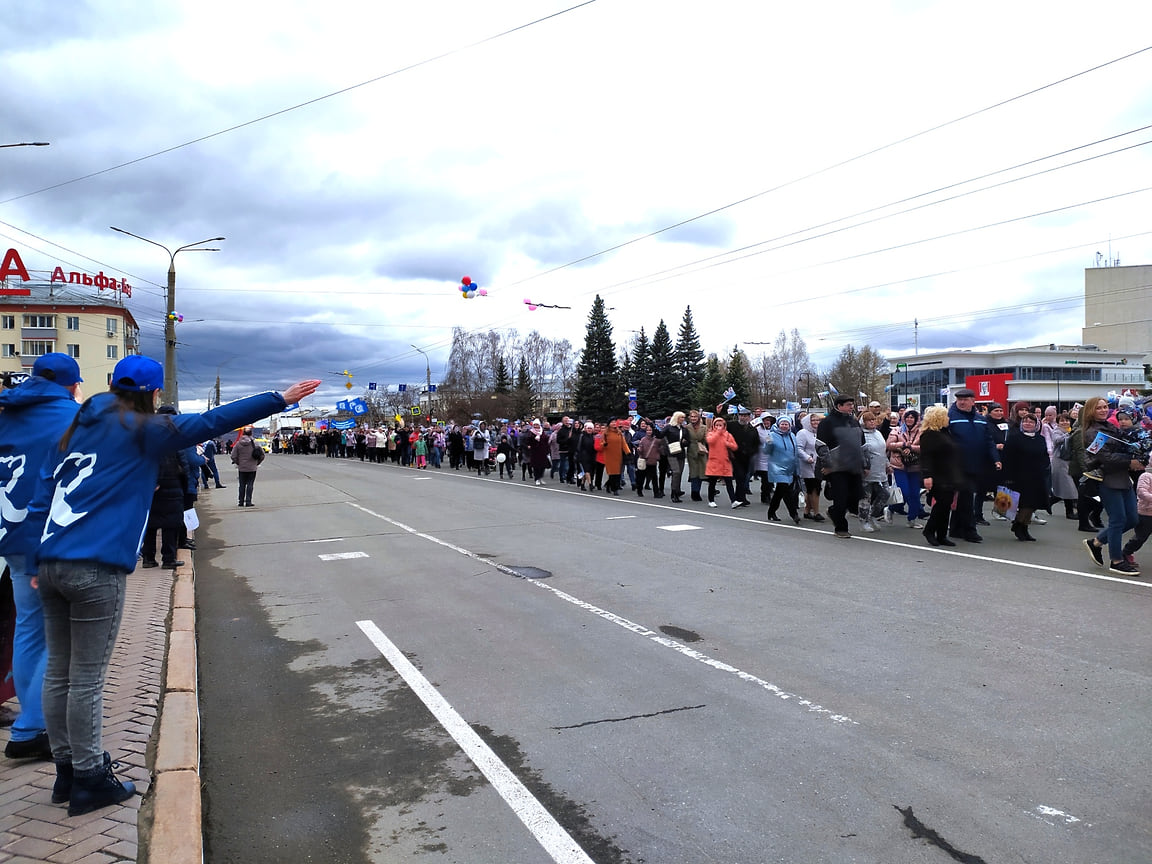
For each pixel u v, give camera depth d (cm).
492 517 1409
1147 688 489
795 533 1148
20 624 391
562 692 507
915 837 327
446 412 7906
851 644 593
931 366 8025
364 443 4700
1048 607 691
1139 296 8362
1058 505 1486
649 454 1703
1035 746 411
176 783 360
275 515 1524
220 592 834
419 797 375
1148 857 309
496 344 9119
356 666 573
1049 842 321
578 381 7769
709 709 472
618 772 394
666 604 730
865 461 1165
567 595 775
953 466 1005
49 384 392
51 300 7200
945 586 780
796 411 1841
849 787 371
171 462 912
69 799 349
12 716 443
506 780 389
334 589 834
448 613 717
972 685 501
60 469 338
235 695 519
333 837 341
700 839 330
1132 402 1515
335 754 425
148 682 516
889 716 455
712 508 1485
